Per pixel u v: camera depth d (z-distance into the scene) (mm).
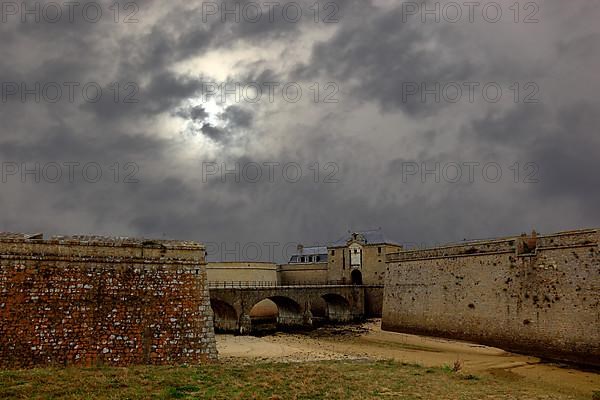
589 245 44000
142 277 32188
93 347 29609
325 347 57875
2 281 27984
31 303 28453
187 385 24797
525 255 50562
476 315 55906
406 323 67812
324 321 84438
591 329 42625
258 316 94000
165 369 28484
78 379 24469
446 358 48938
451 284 60469
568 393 31547
